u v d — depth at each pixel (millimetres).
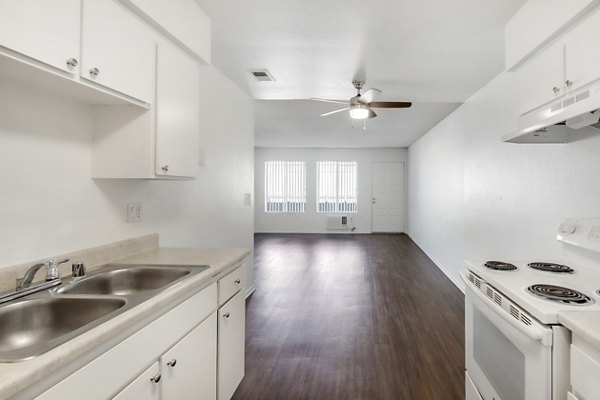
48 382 795
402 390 2158
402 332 3027
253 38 2494
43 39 1121
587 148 1960
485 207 3564
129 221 2025
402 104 3611
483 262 1988
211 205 3066
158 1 1673
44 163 1492
